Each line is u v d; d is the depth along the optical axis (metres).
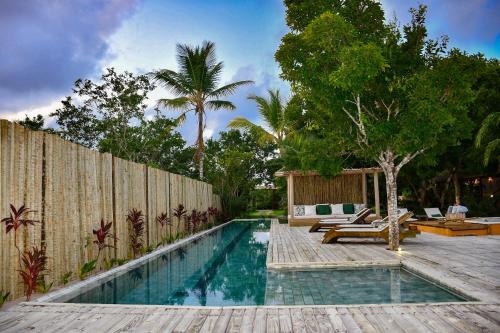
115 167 8.81
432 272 6.39
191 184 16.55
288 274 7.21
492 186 20.48
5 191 5.25
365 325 3.89
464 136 9.24
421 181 20.06
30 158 5.75
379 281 6.46
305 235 13.59
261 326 3.92
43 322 4.20
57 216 6.36
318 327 3.86
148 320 4.20
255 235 15.89
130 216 9.29
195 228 16.08
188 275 7.75
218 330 3.83
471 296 4.97
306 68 8.79
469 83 8.24
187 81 21.77
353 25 8.96
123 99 19.48
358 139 9.39
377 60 7.73
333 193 19.91
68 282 6.59
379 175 20.06
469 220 14.11
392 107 9.49
